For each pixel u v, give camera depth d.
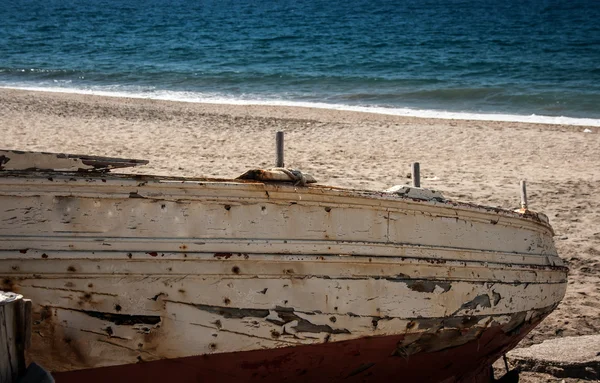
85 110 19.95
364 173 13.59
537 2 83.75
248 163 13.75
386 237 4.77
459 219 5.17
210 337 4.36
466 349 5.51
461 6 79.56
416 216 4.93
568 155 16.08
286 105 23.17
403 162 14.92
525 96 26.34
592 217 11.36
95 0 102.88
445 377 5.81
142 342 4.27
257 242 4.35
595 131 19.28
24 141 14.96
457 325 5.20
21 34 52.25
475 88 27.78
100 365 4.27
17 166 4.14
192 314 4.30
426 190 5.02
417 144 16.88
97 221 4.13
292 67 35.41
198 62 37.28
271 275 4.41
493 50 43.31
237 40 49.16
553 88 28.80
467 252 5.20
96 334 4.20
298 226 4.47
